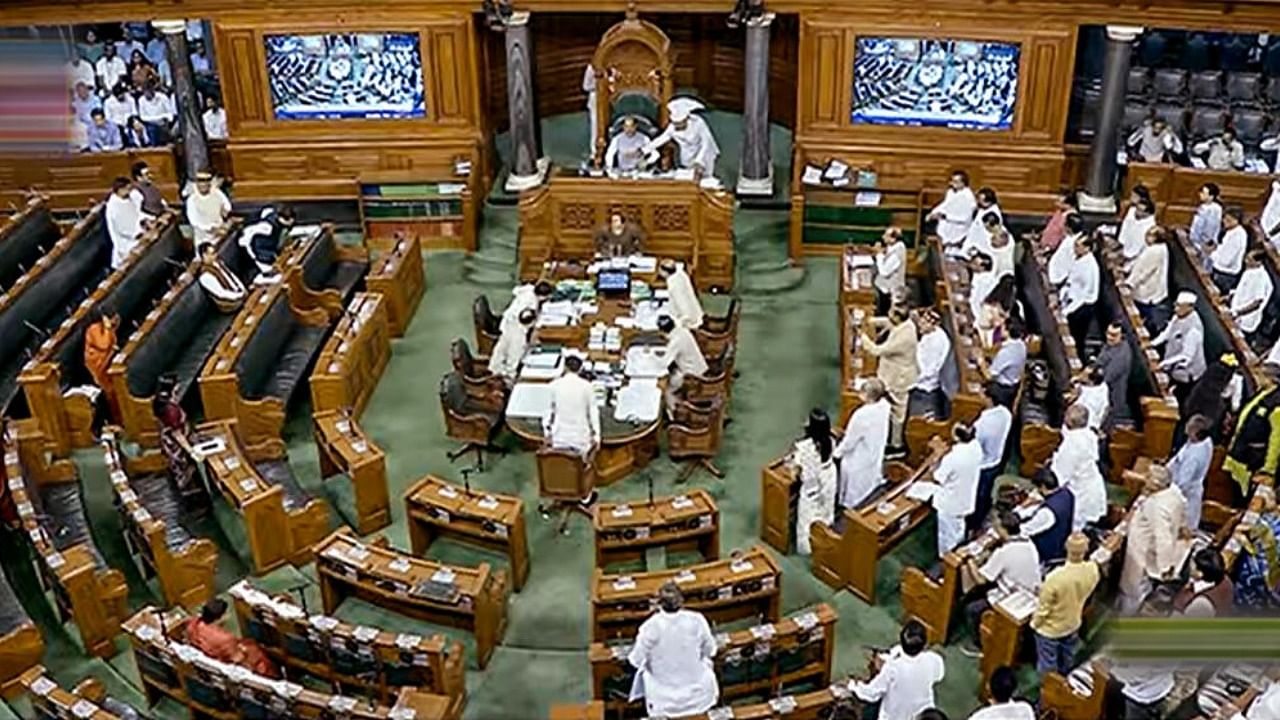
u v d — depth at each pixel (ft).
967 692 42.80
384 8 67.62
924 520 49.34
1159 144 69.46
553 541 49.65
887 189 67.72
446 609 43.52
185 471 49.47
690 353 54.49
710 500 47.24
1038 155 67.67
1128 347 51.98
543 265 64.69
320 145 70.33
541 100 83.05
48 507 49.06
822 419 46.91
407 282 63.52
